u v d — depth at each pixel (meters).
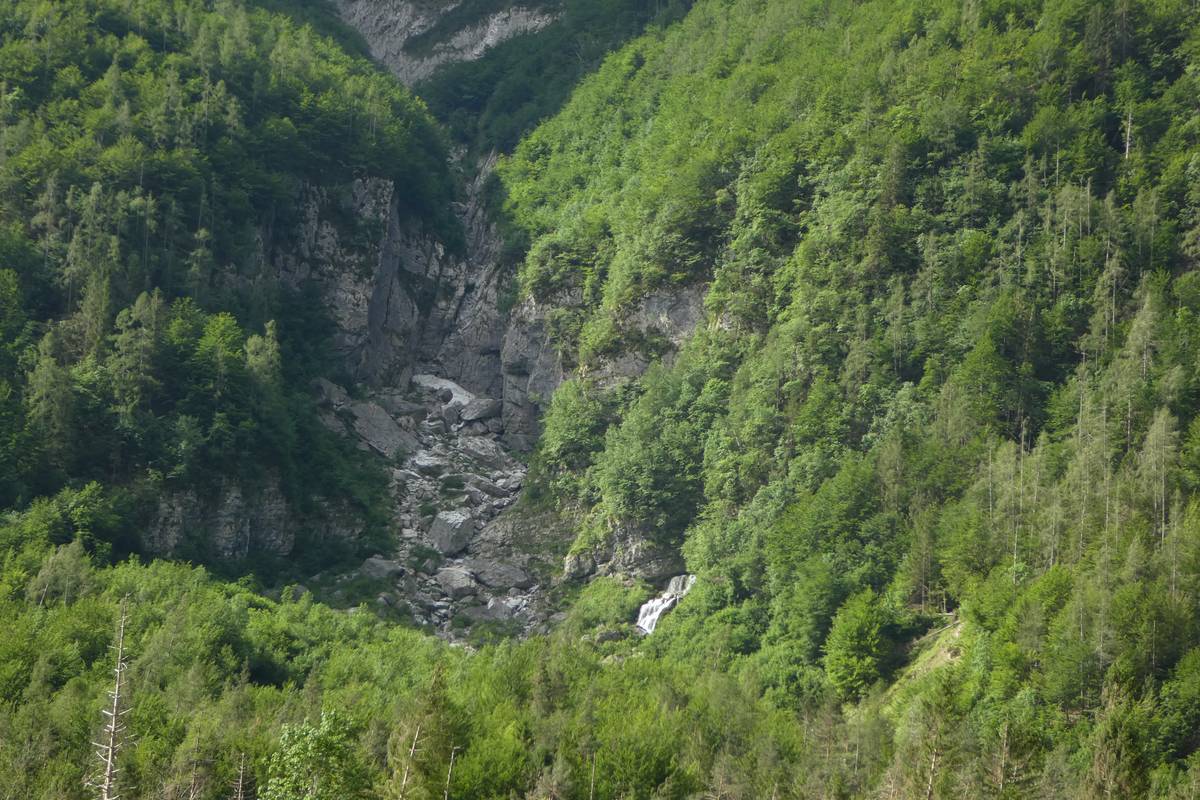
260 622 115.44
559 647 107.69
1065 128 130.38
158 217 153.25
